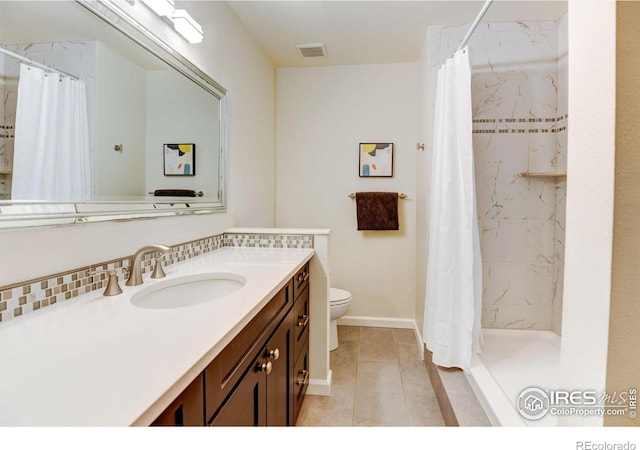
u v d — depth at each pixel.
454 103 1.91
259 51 2.60
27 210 0.84
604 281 0.57
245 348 0.93
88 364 0.59
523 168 2.33
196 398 0.66
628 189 0.55
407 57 2.83
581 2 0.63
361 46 2.63
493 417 1.43
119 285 1.11
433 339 2.02
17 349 0.65
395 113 2.95
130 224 1.22
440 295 1.92
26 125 0.84
